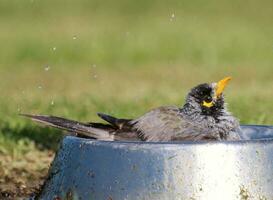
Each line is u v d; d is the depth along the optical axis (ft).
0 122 43.68
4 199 30.42
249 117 42.65
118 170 24.85
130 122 27.68
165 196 24.44
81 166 25.55
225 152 24.64
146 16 106.52
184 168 24.45
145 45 85.92
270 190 25.02
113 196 24.80
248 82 63.16
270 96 52.44
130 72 72.59
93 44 85.66
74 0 118.01
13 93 58.29
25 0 114.73
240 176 24.64
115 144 25.07
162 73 70.95
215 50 82.12
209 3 112.98
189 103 28.35
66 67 76.95
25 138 39.27
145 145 24.75
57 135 39.65
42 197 26.99
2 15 108.37
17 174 33.71
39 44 86.53
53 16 106.73
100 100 51.11
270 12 106.22
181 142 24.76
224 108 28.63
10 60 81.20
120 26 98.58
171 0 115.85
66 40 88.63
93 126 27.53
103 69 75.56
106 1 117.29
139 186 24.59
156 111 27.96
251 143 25.03
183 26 96.53
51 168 27.12
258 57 80.02
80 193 25.40
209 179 24.44
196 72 71.05
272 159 25.23
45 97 54.80
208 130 27.89
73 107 47.88
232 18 102.83
